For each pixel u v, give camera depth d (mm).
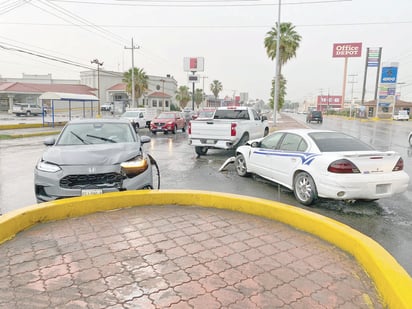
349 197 5371
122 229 4031
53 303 2521
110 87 65312
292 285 2828
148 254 3377
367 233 4711
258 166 7621
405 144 18078
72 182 4758
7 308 2451
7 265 3104
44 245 3545
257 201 4641
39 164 4973
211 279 2904
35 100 55312
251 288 2770
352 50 91500
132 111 25547
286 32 35094
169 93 77062
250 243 3693
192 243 3674
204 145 11492
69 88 59344
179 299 2598
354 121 52781
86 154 5059
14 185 7324
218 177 8461
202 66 46250
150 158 6246
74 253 3371
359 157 5375
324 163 5574
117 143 5820
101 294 2652
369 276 2990
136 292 2688
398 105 75188
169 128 22016
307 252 3479
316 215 4066
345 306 2545
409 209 5824
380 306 2557
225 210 4832
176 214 4625
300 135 6547
